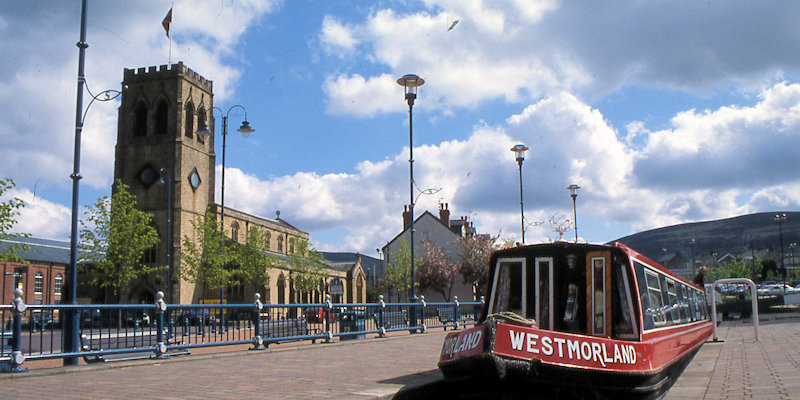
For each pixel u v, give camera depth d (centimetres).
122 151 6412
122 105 6512
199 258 5544
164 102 6444
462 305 3058
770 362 1248
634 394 834
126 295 6016
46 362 1667
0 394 879
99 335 1295
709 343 1891
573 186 3975
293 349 1717
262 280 6125
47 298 7225
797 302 4275
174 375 1120
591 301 942
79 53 1456
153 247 6166
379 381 1027
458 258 7481
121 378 1073
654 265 1086
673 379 1073
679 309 1293
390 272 7194
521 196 3500
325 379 1056
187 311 1502
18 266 6788
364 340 2103
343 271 8925
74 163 1437
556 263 966
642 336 907
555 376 760
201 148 6706
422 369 1221
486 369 724
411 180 2903
